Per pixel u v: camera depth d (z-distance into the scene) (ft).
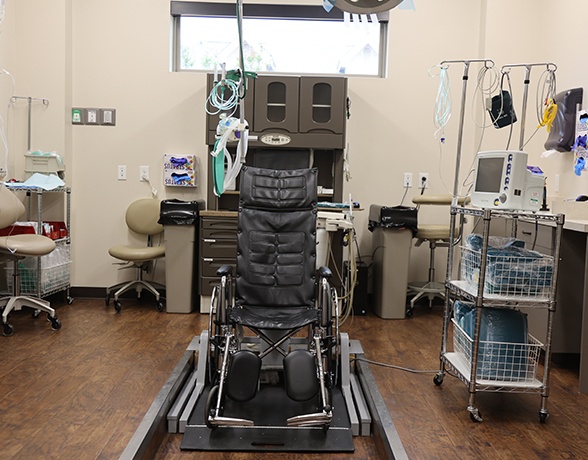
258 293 9.77
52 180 14.15
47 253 12.50
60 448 7.09
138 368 10.10
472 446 7.49
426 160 15.83
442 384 9.74
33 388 9.05
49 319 12.78
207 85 14.30
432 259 15.37
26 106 15.17
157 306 14.90
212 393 7.88
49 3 15.05
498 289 8.50
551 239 10.67
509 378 8.55
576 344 10.74
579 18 12.86
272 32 16.03
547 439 7.74
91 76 15.66
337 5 7.08
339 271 14.53
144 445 6.99
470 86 15.58
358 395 8.93
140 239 16.02
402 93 15.71
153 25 15.61
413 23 15.58
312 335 9.61
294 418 7.63
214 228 14.33
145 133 15.80
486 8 14.99
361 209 14.49
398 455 6.75
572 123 12.83
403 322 14.14
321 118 14.69
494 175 9.02
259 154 15.19
